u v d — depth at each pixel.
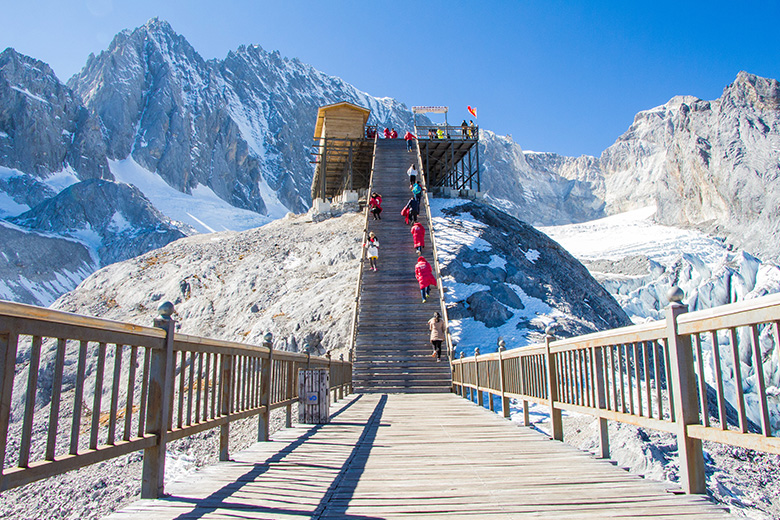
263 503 3.92
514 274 29.05
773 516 7.47
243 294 31.47
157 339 4.15
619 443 9.70
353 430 8.12
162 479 4.16
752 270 64.62
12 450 17.61
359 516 3.59
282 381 8.42
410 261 24.92
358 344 19.25
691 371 3.98
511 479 4.67
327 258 32.84
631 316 76.38
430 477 4.80
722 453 10.59
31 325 2.75
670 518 3.41
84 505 11.09
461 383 15.59
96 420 3.32
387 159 38.72
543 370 7.69
